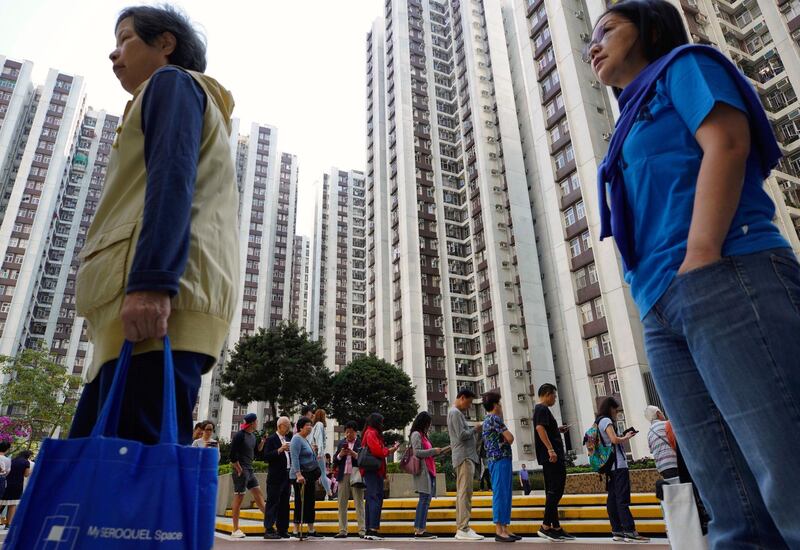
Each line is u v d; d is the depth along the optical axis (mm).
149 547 995
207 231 1480
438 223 58781
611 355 28953
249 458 8188
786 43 27594
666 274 1226
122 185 1553
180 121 1445
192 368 1336
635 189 1402
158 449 1091
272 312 90000
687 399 1275
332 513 10078
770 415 966
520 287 44469
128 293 1200
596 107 30500
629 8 1668
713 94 1185
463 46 62250
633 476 12109
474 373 53375
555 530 6254
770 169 1271
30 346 68500
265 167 91312
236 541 7082
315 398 38125
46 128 73438
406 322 53500
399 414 38938
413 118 63188
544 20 37875
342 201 102562
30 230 66312
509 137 51594
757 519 1155
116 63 1889
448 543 6176
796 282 1076
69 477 1021
